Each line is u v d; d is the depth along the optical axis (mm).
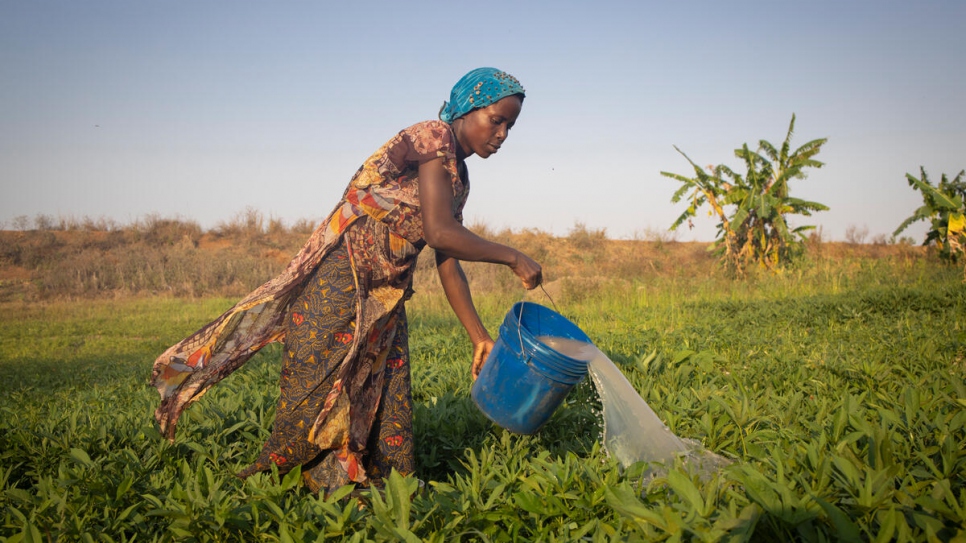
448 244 2787
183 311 19516
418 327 10766
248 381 5930
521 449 3133
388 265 2938
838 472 2199
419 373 5422
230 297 24688
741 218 17891
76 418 4051
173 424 3059
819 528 1862
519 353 2926
